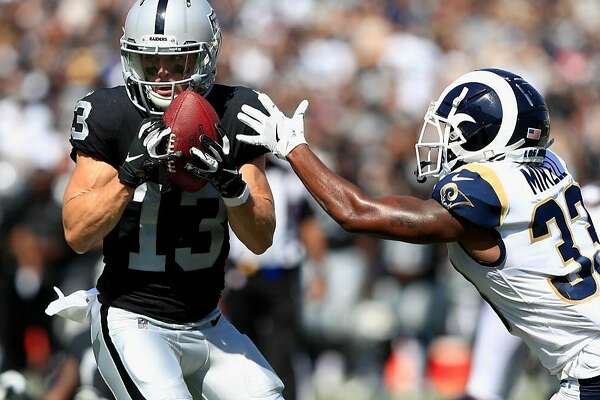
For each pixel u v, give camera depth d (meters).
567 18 54.78
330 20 50.03
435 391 31.39
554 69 49.25
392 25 50.28
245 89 15.85
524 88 15.29
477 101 15.16
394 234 14.78
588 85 47.81
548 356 15.13
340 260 33.94
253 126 15.25
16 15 54.38
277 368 26.72
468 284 32.66
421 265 32.78
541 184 14.95
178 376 15.11
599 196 20.05
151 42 14.91
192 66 15.23
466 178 14.70
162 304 15.41
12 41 52.66
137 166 14.56
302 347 31.28
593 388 14.82
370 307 33.44
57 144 39.88
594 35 54.00
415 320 32.69
